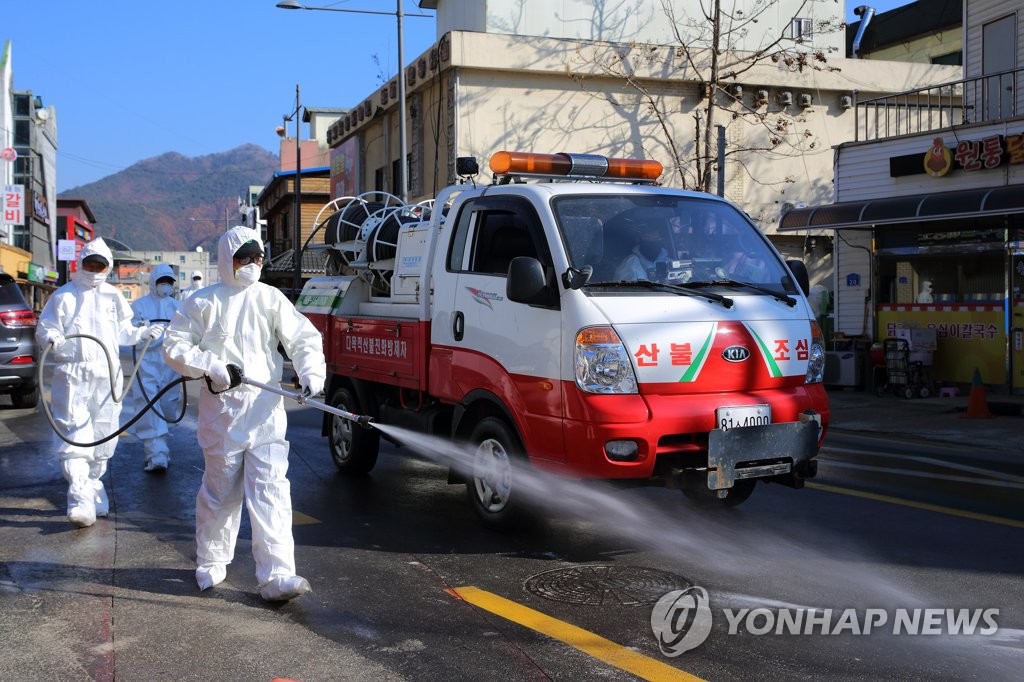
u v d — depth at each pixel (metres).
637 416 5.30
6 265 43.06
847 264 17.50
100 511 6.76
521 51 22.84
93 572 5.38
